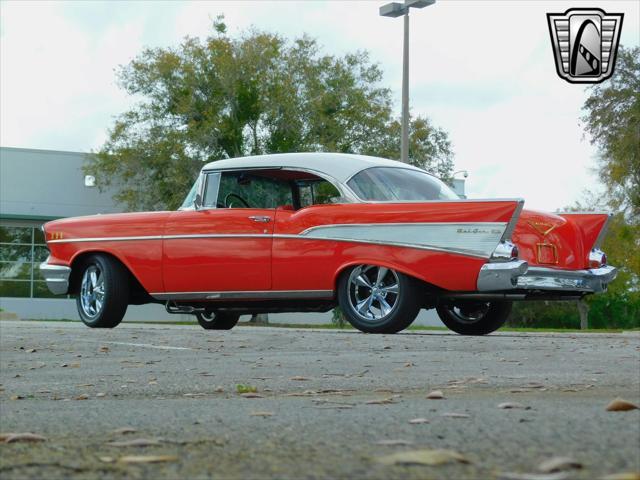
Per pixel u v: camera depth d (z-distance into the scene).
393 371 4.13
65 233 8.36
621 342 6.02
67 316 30.94
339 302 7.06
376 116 28.83
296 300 7.36
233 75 27.72
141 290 8.27
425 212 6.70
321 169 7.30
